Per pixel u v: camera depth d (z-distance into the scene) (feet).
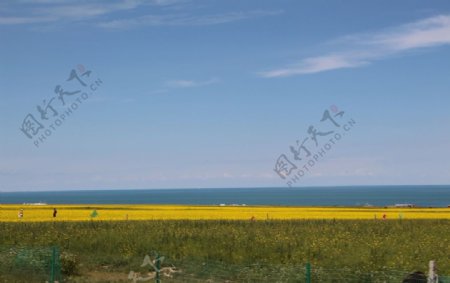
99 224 153.89
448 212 260.21
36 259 91.40
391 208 311.27
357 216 223.10
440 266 90.17
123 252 109.70
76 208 274.57
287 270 87.92
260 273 87.71
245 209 282.56
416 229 147.84
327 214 237.04
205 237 123.34
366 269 89.30
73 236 126.31
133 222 162.81
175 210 262.26
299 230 141.90
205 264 94.94
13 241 121.39
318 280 82.94
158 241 118.01
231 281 83.51
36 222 161.07
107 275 89.97
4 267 87.15
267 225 157.99
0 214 212.64
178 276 87.56
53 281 78.43
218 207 307.58
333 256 100.94
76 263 91.30
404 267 90.38
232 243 114.73
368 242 115.55
